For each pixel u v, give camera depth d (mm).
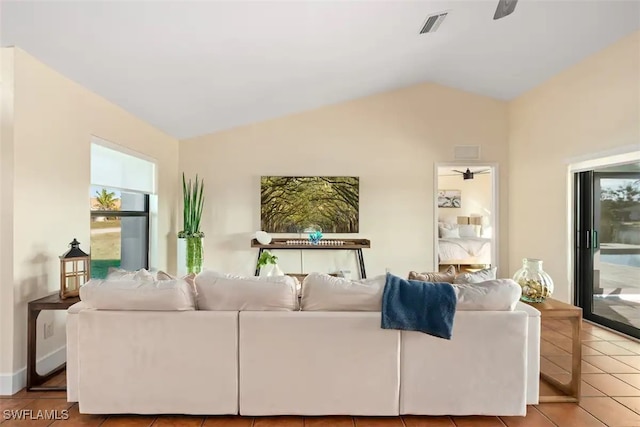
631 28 3512
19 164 2562
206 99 4242
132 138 4242
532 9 3410
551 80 4805
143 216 4809
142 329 2197
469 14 3498
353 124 5773
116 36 2604
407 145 5789
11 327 2520
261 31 2975
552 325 4152
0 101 2514
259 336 2205
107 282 2264
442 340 2217
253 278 2361
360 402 2227
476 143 5805
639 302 3715
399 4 3041
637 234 3730
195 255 5246
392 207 5797
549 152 4855
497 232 5836
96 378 2205
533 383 2342
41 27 2361
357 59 4078
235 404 2219
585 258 4406
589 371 2939
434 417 2299
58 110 2969
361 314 2229
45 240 2814
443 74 5277
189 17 2561
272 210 5746
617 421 2242
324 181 5750
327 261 5809
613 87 3795
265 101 4832
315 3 2740
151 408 2217
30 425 2172
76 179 3199
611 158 3889
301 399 2221
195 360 2203
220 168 5734
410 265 5797
